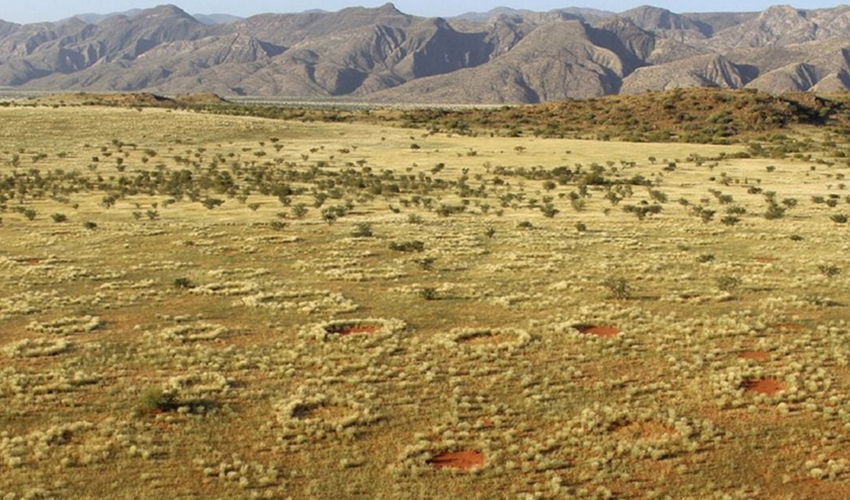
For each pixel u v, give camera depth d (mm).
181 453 27859
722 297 47375
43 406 31422
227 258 61250
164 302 47688
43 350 37625
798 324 42031
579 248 64688
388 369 35812
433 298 48312
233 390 33188
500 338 40438
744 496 25016
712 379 34156
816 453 27750
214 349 38500
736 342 38594
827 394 32500
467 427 29922
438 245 65875
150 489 25438
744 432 29375
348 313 45219
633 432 29672
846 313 44062
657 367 35906
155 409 31172
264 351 38375
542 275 54562
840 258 59781
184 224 76375
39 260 60469
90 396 32531
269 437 29156
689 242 67188
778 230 72688
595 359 37062
